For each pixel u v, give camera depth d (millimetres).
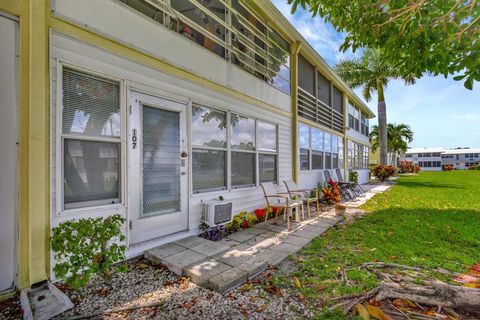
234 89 4758
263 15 5676
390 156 34625
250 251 3201
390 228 4348
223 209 3982
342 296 2121
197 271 2488
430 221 4836
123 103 2930
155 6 3232
